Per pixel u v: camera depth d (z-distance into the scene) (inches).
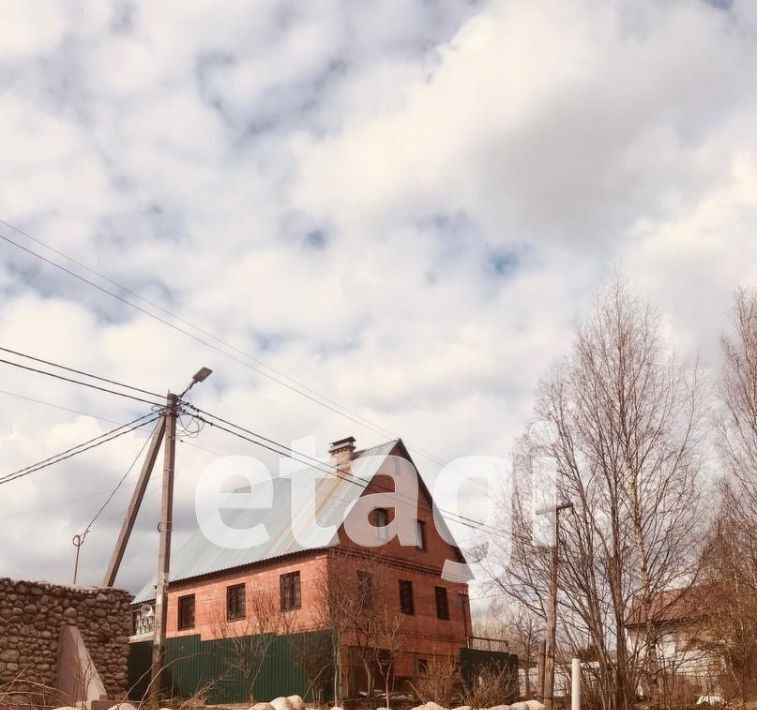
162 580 648.4
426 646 1093.1
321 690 761.6
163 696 617.6
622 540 591.2
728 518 725.9
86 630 658.8
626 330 676.1
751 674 652.1
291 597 1033.5
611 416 633.6
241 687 803.4
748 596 655.8
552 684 626.8
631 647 583.5
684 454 626.8
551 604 609.3
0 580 606.2
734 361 836.0
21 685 571.8
